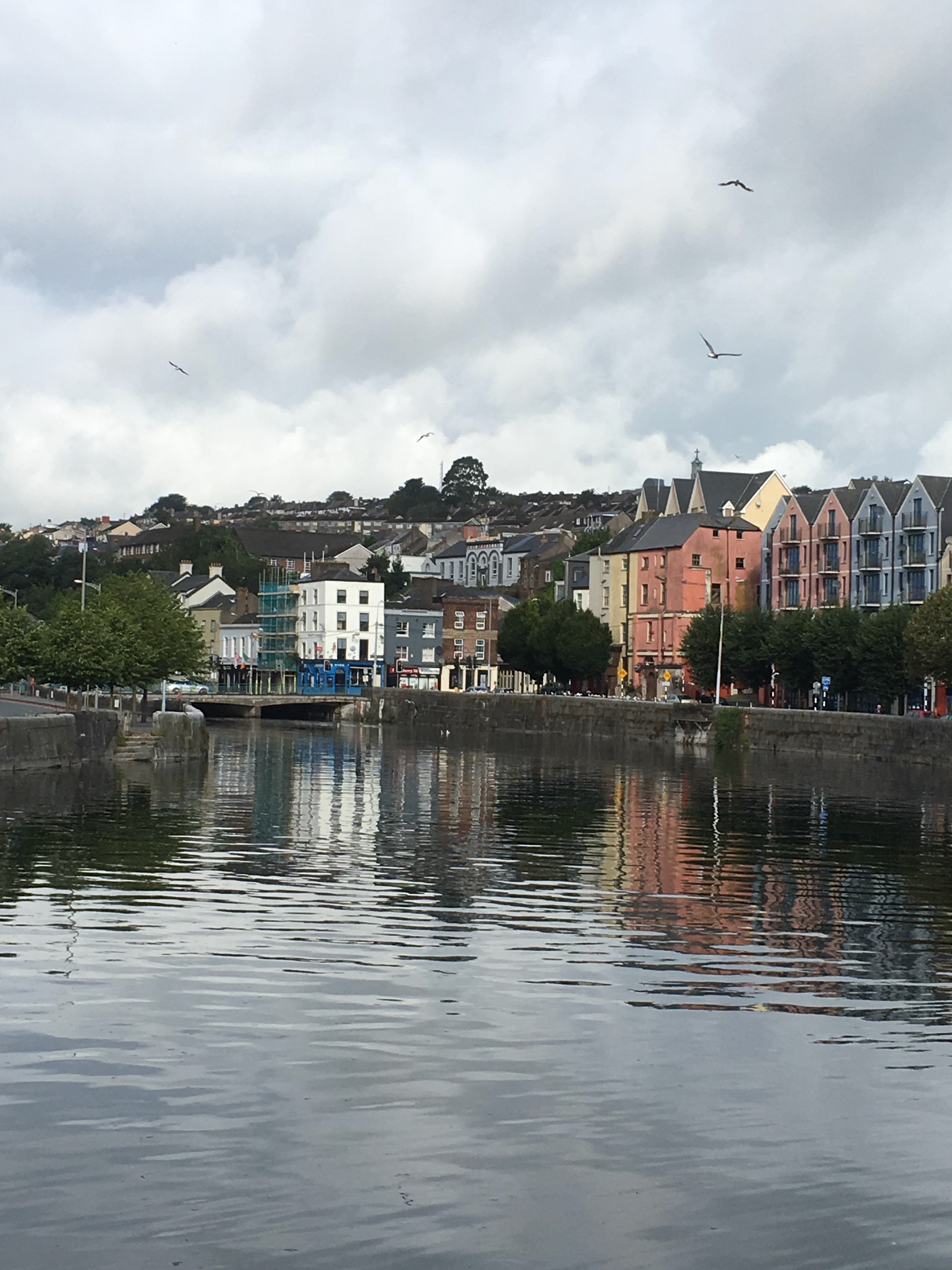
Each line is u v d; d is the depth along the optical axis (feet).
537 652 579.48
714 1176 58.18
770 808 221.05
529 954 98.22
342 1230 52.65
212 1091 66.39
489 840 165.89
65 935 99.25
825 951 103.09
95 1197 54.75
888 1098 68.13
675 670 552.41
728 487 592.60
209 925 104.58
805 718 377.09
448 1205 54.90
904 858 158.81
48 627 353.92
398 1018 79.71
